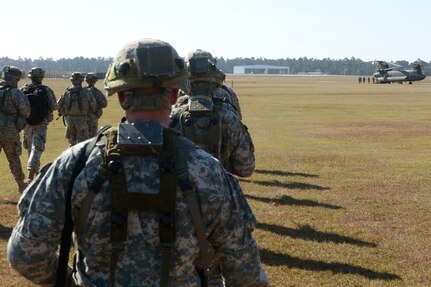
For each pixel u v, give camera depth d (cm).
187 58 500
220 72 504
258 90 6669
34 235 213
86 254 216
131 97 220
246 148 504
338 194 1038
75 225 218
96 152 218
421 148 1742
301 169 1322
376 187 1109
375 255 684
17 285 575
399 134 2142
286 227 803
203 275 224
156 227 210
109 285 210
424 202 977
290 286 581
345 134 2138
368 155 1573
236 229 224
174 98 229
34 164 1077
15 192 1024
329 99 4691
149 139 213
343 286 584
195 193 216
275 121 2697
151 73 215
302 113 3192
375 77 10319
